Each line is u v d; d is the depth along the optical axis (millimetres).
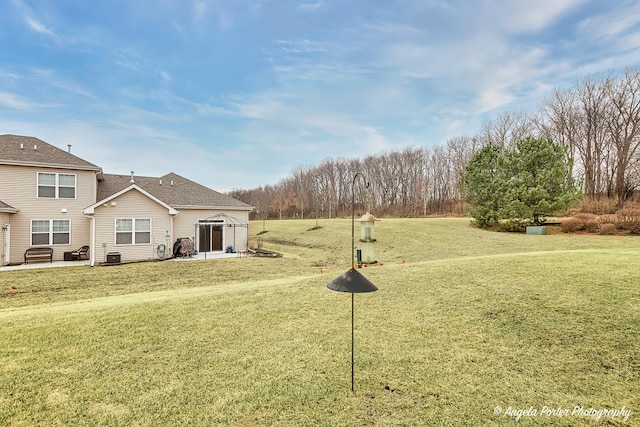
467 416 2803
